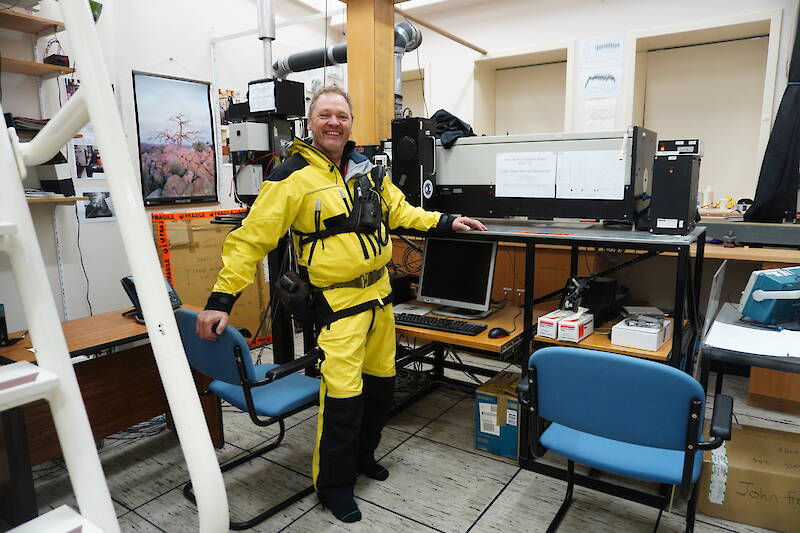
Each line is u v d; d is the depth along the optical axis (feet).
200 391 7.76
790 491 5.90
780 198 10.70
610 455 5.16
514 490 6.93
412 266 11.39
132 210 1.95
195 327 5.84
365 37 10.23
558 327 6.70
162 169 12.33
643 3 13.10
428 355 11.02
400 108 11.68
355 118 10.58
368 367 6.91
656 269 11.80
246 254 5.97
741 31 12.37
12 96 9.57
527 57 15.23
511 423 7.48
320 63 13.66
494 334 7.13
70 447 2.30
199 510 1.93
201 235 11.76
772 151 10.66
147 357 7.85
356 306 6.29
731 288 10.96
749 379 9.50
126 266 11.61
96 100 1.95
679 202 6.19
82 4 2.00
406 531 6.14
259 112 9.97
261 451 7.86
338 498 6.33
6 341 6.46
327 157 6.27
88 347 6.29
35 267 2.30
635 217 7.05
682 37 12.89
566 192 7.18
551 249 11.23
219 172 13.64
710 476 6.23
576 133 7.00
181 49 12.56
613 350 6.43
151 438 8.43
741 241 10.28
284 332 9.69
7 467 5.71
